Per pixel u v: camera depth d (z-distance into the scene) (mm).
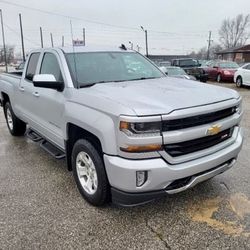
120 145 3004
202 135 3188
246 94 14445
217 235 3154
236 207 3654
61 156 4453
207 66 22906
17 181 4512
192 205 3711
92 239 3145
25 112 5656
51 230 3299
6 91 6523
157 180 3008
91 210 3648
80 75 4121
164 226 3326
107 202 3598
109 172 3148
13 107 6297
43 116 4777
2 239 3168
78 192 4109
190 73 22062
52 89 4312
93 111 3338
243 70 17203
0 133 7219
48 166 5070
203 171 3299
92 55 4531
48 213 3617
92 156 3453
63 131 4059
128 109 2959
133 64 4754
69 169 4262
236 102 3609
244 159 5145
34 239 3162
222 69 20875
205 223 3359
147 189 3043
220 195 3932
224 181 4316
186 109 3053
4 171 4895
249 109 10016
